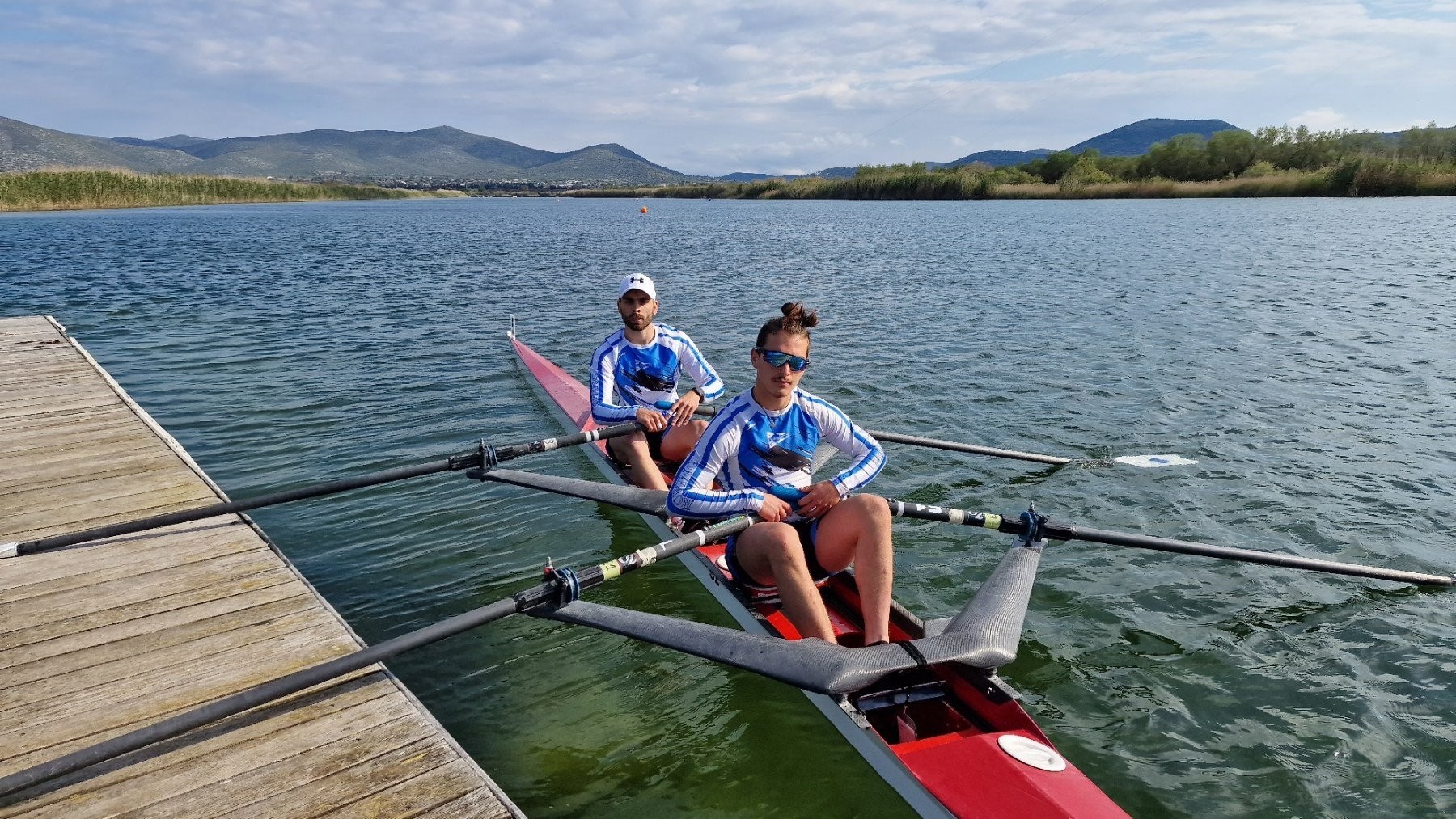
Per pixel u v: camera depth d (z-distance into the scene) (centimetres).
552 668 531
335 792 368
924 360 1312
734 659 414
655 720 480
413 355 1384
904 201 10038
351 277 2475
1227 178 8506
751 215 7294
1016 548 534
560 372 1219
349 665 390
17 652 467
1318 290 1977
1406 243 3080
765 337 477
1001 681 428
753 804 415
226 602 527
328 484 646
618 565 462
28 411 940
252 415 1048
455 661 538
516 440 959
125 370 1267
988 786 372
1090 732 463
